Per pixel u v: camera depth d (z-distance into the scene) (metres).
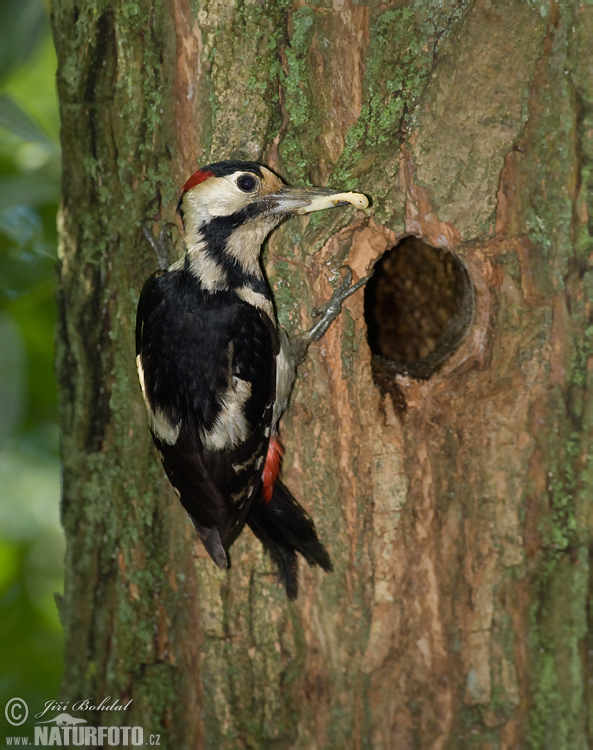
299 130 7.80
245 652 8.34
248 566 8.29
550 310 7.75
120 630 8.65
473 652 8.12
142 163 8.10
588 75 7.33
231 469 8.00
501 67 7.35
